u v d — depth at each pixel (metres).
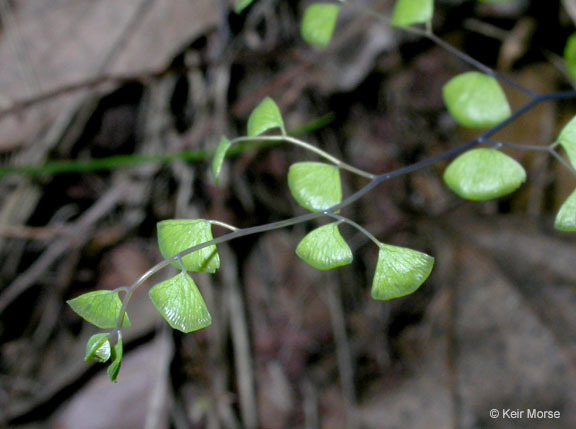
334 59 0.20
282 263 0.21
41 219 0.19
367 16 0.19
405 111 0.21
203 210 0.20
